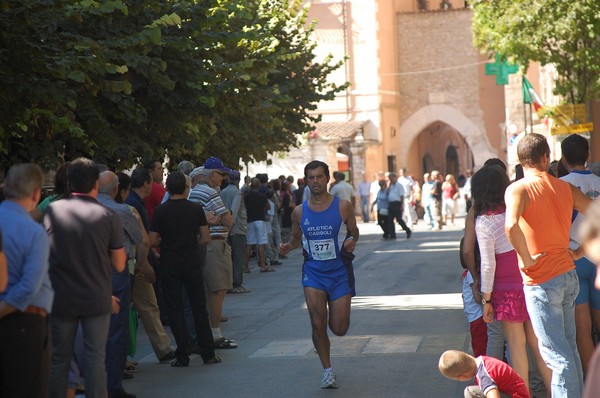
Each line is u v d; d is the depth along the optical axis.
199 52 19.23
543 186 9.02
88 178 9.47
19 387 8.00
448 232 44.09
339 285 11.65
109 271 9.53
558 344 8.95
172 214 13.43
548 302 8.95
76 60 14.50
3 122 14.46
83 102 16.86
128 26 17.17
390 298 20.25
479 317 10.62
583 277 10.04
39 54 13.97
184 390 11.96
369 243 38.44
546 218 8.95
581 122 32.94
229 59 24.48
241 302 20.97
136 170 13.91
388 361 13.21
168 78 17.23
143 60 16.73
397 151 67.75
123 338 11.36
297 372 12.78
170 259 13.43
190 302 13.66
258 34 24.97
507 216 8.99
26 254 7.98
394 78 67.25
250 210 28.31
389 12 66.81
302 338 15.63
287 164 60.44
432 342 14.51
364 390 11.48
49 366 8.36
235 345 15.02
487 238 9.69
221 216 15.02
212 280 14.93
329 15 65.56
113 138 17.73
